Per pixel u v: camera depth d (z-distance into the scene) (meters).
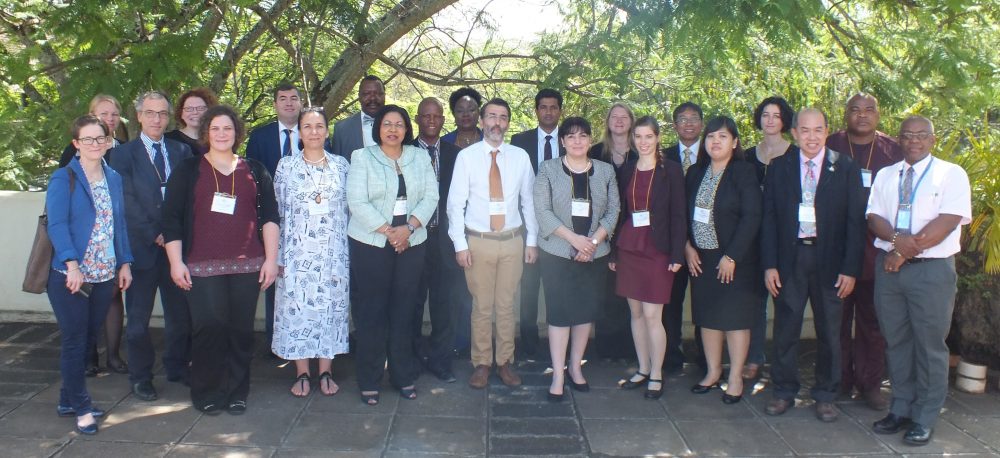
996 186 4.35
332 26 5.43
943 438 3.72
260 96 7.83
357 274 4.07
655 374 4.25
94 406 3.96
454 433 3.73
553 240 4.16
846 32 5.27
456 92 4.82
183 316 4.26
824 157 3.88
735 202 4.00
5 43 5.04
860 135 4.23
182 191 3.75
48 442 3.52
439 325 4.52
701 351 4.77
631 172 4.24
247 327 3.92
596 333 4.97
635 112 6.16
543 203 4.18
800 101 5.94
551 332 4.23
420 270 4.17
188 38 4.38
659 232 4.13
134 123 5.86
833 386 3.95
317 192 4.05
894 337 3.77
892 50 5.09
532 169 4.41
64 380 3.61
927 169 3.59
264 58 7.80
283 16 5.46
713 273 4.08
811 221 3.86
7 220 5.43
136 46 4.25
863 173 4.17
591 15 6.03
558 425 3.85
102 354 4.90
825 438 3.73
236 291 3.86
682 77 6.40
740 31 3.76
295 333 4.09
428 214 4.12
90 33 4.12
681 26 3.95
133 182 4.06
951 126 5.12
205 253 3.76
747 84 6.04
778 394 4.05
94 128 3.56
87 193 3.57
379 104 4.79
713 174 4.12
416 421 3.87
